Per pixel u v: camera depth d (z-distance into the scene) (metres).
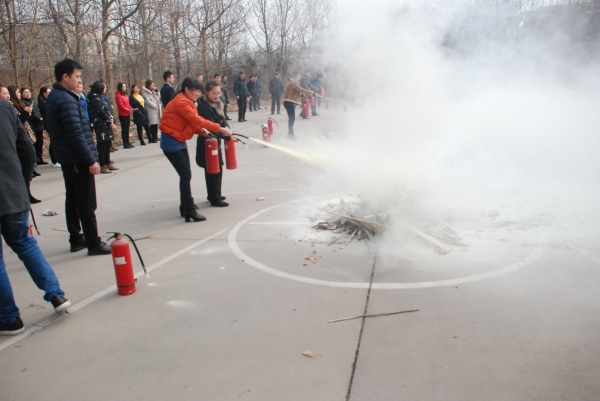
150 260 4.39
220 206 6.08
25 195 3.21
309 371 2.60
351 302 3.32
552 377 2.44
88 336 3.12
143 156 10.35
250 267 4.07
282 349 2.82
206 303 3.47
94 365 2.79
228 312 3.31
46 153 11.31
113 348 2.96
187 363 2.75
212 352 2.84
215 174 5.98
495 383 2.41
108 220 5.84
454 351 2.69
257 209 5.84
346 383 2.48
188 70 20.23
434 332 2.89
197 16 19.83
